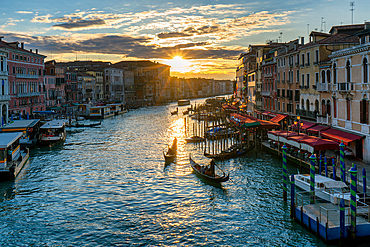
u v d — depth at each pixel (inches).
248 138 1702.8
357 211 703.1
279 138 1362.0
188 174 1232.2
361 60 1112.2
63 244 724.0
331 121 1353.3
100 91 4975.4
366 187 851.4
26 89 2714.1
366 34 1084.5
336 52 1261.1
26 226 807.1
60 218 851.4
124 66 6815.9
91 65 5413.4
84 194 1024.2
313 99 1535.4
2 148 1147.9
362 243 649.0
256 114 2655.0
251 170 1245.1
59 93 3553.2
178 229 787.4
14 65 2522.1
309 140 1136.2
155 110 4827.8
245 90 3262.8
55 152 1662.2
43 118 2672.2
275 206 888.9
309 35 1620.3
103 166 1365.7
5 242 729.6
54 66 3457.2
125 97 5816.9
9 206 929.5
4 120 2018.9
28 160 1476.4
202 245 714.2
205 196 993.5
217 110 4037.9
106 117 3629.4
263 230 764.6
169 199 976.3
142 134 2297.0
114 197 995.9
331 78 1336.1
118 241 734.5
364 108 1116.5
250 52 3233.3
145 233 769.6
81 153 1633.9
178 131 2458.2
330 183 800.3
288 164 1314.0
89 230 785.6
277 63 2027.6
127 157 1536.7
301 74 1670.8
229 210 884.0
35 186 1101.1
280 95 1987.0
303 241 700.7
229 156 1462.8
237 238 737.6
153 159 1491.1
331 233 657.0
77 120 3142.2
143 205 933.2
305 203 851.4
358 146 1166.3
